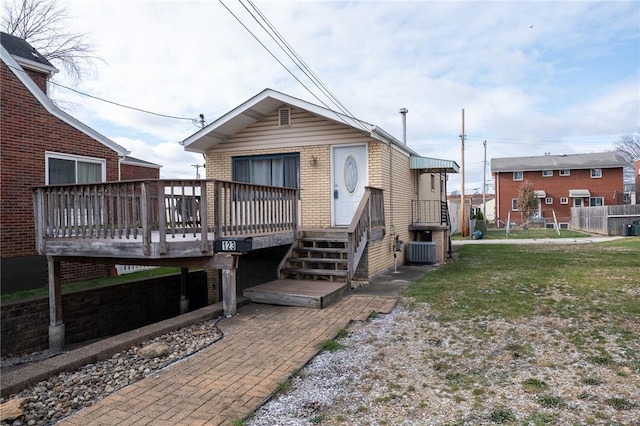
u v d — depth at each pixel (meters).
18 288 9.05
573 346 4.50
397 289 7.92
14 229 9.11
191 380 3.87
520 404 3.24
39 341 7.77
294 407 3.32
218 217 6.43
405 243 12.31
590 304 6.21
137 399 3.50
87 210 6.83
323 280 8.00
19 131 9.30
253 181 11.02
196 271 11.47
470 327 5.32
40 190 7.29
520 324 5.35
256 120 10.86
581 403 3.22
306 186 10.38
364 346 4.75
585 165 36.12
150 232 6.30
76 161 10.59
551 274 9.11
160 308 10.32
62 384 3.88
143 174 16.31
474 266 11.25
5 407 3.28
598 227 25.58
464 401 3.33
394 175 11.03
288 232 8.41
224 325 5.70
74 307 8.30
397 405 3.30
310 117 10.35
